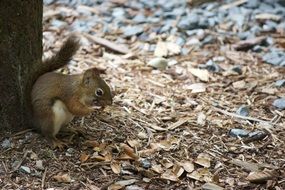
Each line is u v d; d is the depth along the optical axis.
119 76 11.78
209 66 12.32
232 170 8.80
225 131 9.82
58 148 8.95
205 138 9.58
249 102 10.91
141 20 14.67
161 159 8.93
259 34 14.05
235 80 11.85
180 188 8.36
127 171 8.60
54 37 13.59
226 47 13.41
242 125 10.04
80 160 8.77
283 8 15.38
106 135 9.46
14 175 8.41
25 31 9.03
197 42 13.58
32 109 9.01
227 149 9.31
